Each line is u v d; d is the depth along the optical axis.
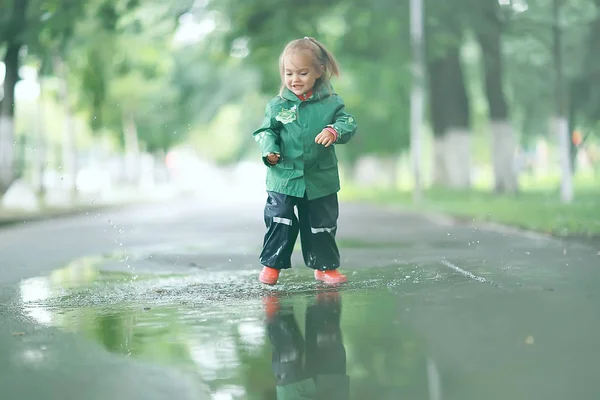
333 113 8.09
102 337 5.79
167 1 31.88
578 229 15.05
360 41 31.50
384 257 11.05
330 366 4.80
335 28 35.91
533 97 46.22
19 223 24.95
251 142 75.56
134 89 47.69
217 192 65.38
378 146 49.62
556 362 4.76
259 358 5.04
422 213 26.88
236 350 5.27
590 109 29.77
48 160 44.03
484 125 62.59
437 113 40.00
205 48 32.84
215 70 53.75
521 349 5.10
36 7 24.14
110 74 32.41
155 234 18.34
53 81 39.00
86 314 6.84
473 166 84.69
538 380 4.39
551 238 14.12
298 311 6.66
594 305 6.64
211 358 5.06
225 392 4.31
